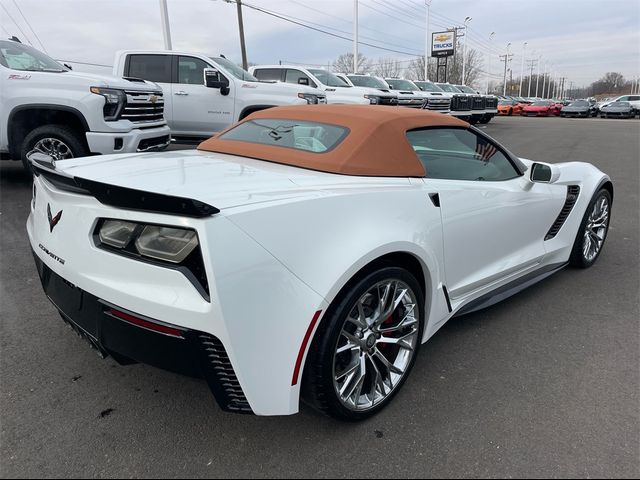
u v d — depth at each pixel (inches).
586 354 118.6
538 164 134.9
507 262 134.9
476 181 123.6
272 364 77.5
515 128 933.2
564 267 174.1
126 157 113.4
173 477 79.1
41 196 97.3
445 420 94.0
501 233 128.7
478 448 86.7
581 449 86.5
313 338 81.8
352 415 90.7
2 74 240.2
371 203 92.7
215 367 75.4
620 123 1141.7
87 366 109.1
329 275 81.0
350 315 87.8
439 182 111.7
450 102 818.2
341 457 84.3
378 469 81.7
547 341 124.7
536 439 88.9
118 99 250.5
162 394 100.1
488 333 128.6
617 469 82.0
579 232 166.1
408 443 87.8
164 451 84.6
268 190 84.4
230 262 73.0
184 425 91.1
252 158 112.2
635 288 159.3
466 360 115.4
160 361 76.9
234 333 73.5
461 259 115.6
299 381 80.8
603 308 144.3
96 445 85.4
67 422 90.9
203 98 354.9
